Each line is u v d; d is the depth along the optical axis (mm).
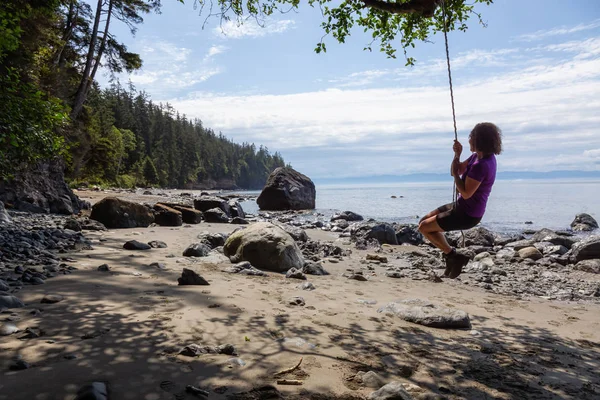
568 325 5840
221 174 166750
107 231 13875
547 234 16938
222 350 3738
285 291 6578
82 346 3637
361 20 8883
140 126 121938
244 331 4371
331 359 3795
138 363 3365
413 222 24359
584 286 9461
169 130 131500
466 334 5031
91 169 51344
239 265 8234
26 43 15070
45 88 22797
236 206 25656
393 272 9234
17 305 4711
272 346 3988
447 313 5422
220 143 179875
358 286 7668
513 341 4855
